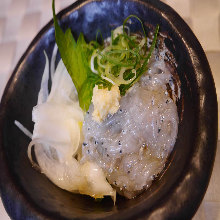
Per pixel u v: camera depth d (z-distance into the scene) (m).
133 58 0.14
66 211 0.11
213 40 0.16
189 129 0.11
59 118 0.14
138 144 0.13
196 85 0.11
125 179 0.13
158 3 0.13
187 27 0.12
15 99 0.14
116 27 0.15
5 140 0.13
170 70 0.13
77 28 0.16
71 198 0.13
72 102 0.15
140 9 0.14
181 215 0.10
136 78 0.14
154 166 0.12
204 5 0.17
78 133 0.14
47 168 0.14
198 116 0.10
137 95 0.13
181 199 0.10
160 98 0.13
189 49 0.12
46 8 0.20
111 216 0.10
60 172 0.14
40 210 0.11
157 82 0.13
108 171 0.13
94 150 0.14
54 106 0.15
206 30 0.16
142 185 0.12
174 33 0.12
